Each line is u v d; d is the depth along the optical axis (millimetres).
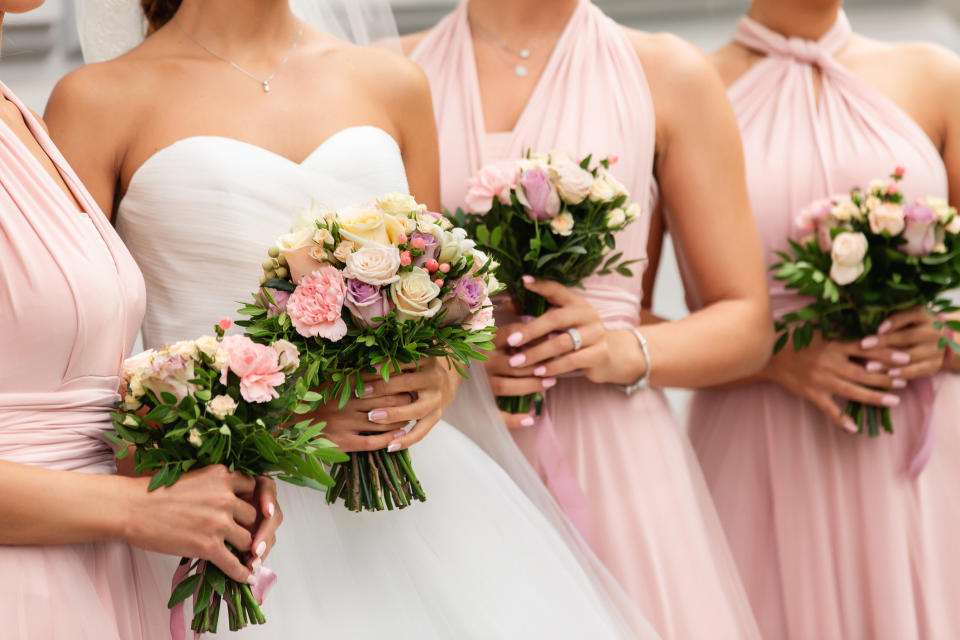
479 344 1845
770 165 2893
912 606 2785
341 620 1851
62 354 1626
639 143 2508
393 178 2062
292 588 1869
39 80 3016
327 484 1694
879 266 2691
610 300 2525
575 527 2385
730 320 2561
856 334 2816
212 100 2016
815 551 2842
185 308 1960
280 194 1955
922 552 2828
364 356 1813
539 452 2424
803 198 2877
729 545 2932
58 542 1576
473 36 2617
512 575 1999
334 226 1747
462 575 1970
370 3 2346
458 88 2578
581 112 2512
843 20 3051
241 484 1681
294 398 1683
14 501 1523
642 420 2525
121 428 1632
